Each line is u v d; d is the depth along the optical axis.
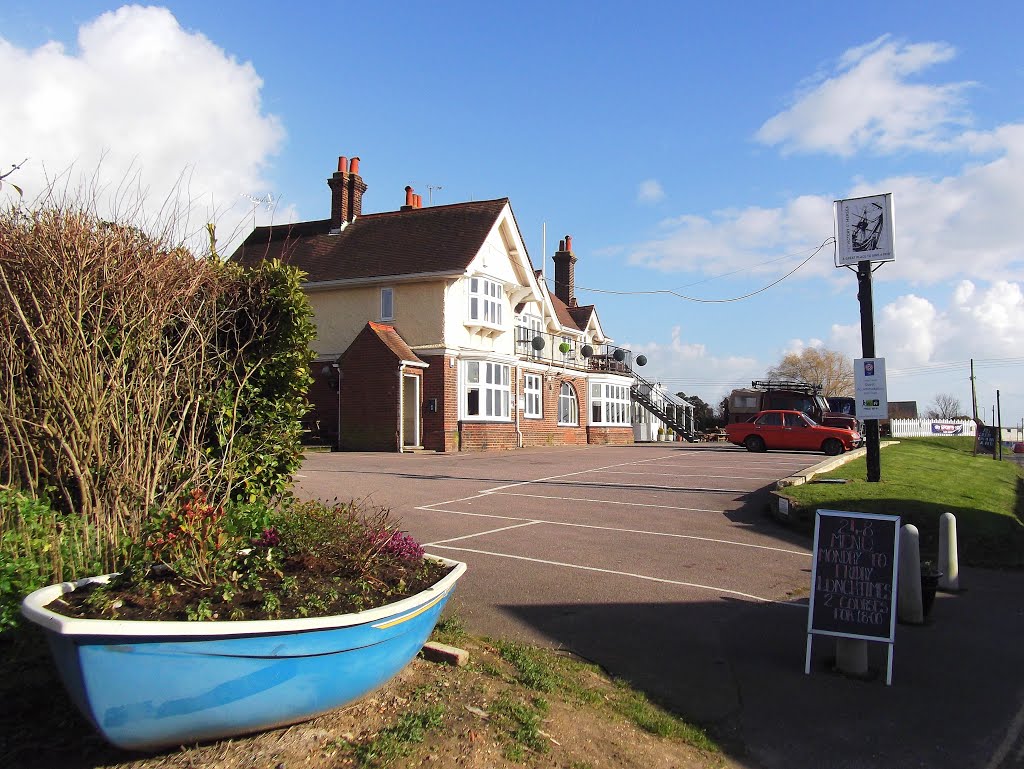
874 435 14.69
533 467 20.91
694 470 20.23
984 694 5.70
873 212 14.33
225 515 4.75
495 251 31.11
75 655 3.27
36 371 5.45
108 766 3.64
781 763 4.58
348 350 27.36
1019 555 10.80
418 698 4.62
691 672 5.91
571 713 4.79
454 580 5.02
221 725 3.64
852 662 6.01
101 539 5.36
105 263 5.57
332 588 4.42
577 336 44.47
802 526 11.90
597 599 7.76
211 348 6.98
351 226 32.00
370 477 17.42
